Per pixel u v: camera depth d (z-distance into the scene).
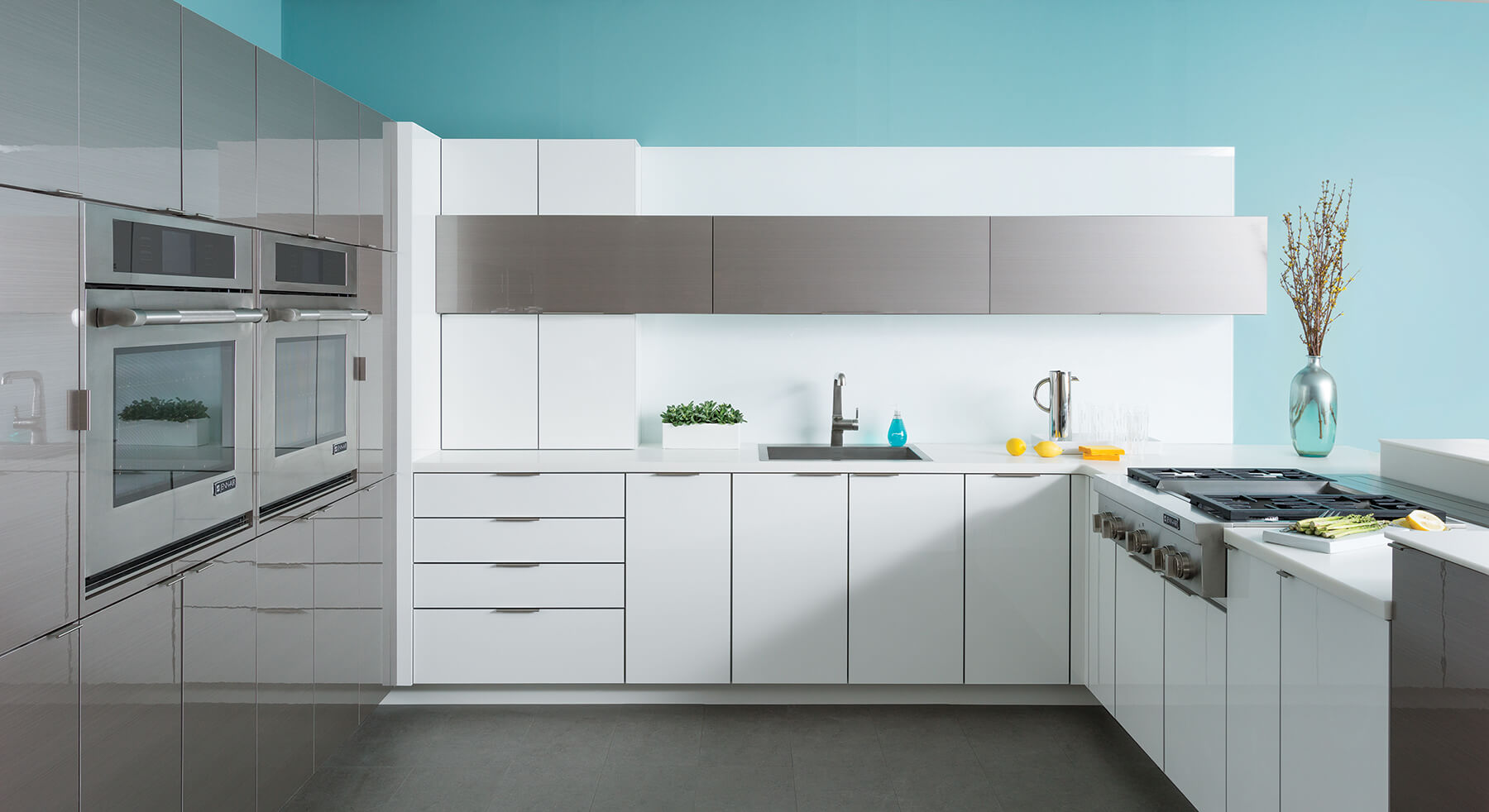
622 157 3.48
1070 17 3.79
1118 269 3.49
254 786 2.40
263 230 2.39
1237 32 3.79
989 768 2.85
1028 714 3.27
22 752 1.63
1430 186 3.82
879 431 3.81
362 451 3.03
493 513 3.27
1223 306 3.49
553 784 2.76
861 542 3.27
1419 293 3.83
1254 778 2.04
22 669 1.63
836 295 3.49
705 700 3.35
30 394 1.63
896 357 3.80
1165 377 3.80
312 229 2.65
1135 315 3.79
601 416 3.53
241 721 2.34
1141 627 2.71
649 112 3.80
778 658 3.28
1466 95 3.81
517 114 3.81
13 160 1.58
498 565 3.28
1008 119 3.80
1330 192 3.82
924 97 3.79
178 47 2.03
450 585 3.28
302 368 2.61
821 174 3.72
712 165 3.72
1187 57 3.79
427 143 3.39
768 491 3.25
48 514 1.68
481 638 3.29
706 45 3.79
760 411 3.80
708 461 3.29
